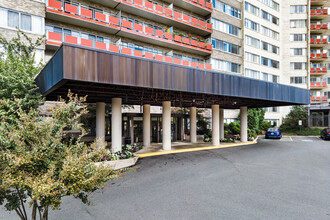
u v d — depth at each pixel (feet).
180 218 17.40
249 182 27.22
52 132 11.81
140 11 78.79
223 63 102.22
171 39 84.99
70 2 66.90
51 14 61.11
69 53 25.27
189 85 38.11
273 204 20.26
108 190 24.23
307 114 116.37
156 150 50.11
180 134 74.23
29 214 18.90
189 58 96.68
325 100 142.82
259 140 81.15
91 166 11.98
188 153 47.91
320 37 146.20
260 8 119.96
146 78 32.45
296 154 48.67
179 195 22.61
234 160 41.14
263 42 120.78
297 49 131.44
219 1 103.40
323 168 35.09
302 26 131.85
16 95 32.94
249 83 48.70
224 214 18.11
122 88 38.68
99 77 27.58
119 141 41.81
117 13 77.10
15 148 10.88
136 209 19.21
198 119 89.30
